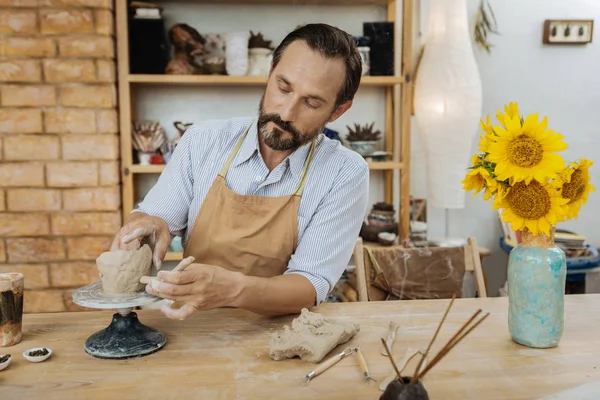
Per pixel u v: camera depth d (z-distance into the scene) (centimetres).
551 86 322
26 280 254
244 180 145
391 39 280
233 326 125
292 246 144
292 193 143
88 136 250
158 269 126
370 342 117
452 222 327
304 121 130
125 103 258
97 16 245
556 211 107
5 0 240
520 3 314
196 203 148
